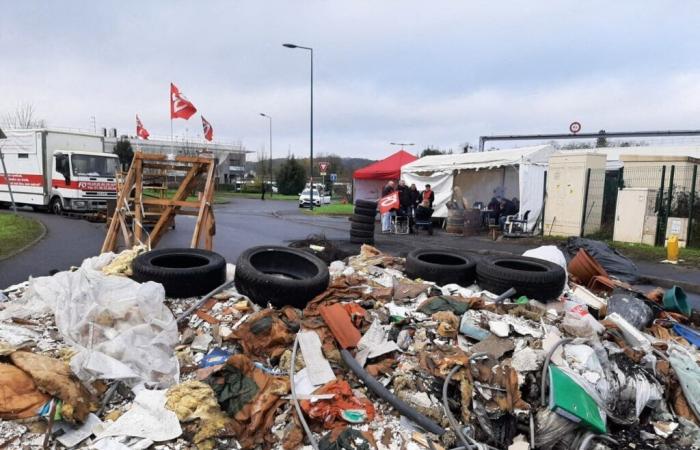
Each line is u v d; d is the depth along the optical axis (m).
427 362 3.98
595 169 16.08
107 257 6.19
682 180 16.52
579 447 3.46
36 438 3.04
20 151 22.22
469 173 22.06
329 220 24.62
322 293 5.13
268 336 4.29
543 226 17.31
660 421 4.02
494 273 5.82
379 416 3.58
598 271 7.18
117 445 3.03
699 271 11.05
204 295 5.28
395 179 25.08
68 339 3.90
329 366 3.95
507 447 3.49
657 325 5.77
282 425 3.44
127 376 3.61
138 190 8.85
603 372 4.06
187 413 3.29
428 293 5.56
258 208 35.06
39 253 11.45
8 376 3.19
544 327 4.64
